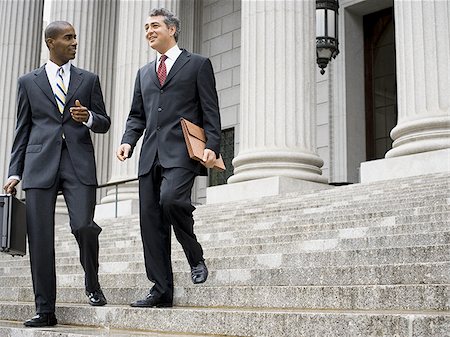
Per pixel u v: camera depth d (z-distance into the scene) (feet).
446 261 16.08
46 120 17.02
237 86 79.87
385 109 67.77
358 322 11.49
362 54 69.97
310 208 30.30
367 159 68.03
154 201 16.81
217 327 13.93
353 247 20.34
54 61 17.52
